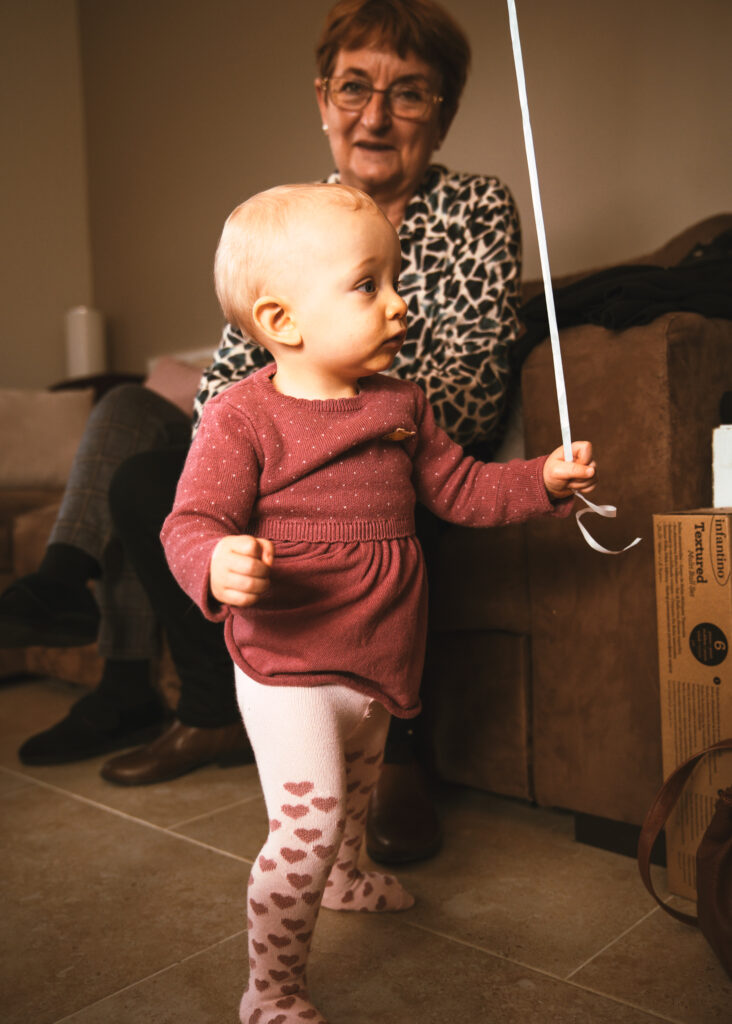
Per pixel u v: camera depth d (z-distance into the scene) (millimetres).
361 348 757
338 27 1277
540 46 2215
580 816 1135
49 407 2816
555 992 793
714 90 1911
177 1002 793
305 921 733
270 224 764
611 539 1076
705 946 868
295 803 728
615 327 1064
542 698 1158
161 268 3664
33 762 1511
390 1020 757
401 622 783
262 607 751
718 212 1930
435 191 1354
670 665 949
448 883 1024
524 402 1164
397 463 810
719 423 1091
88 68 3988
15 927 940
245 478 734
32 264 3939
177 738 1435
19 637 1367
